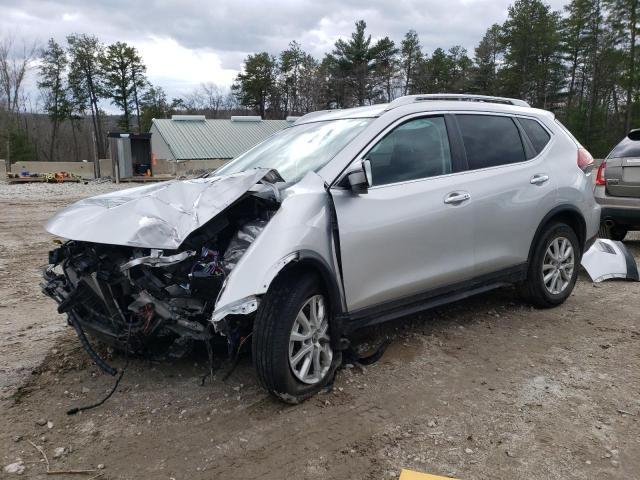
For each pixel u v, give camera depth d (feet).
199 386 12.17
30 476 9.16
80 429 10.55
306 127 15.39
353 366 13.14
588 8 179.42
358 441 10.07
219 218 11.14
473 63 210.79
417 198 13.10
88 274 11.02
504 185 15.08
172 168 103.55
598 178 26.05
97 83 217.36
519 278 16.20
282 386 10.90
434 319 16.40
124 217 10.87
